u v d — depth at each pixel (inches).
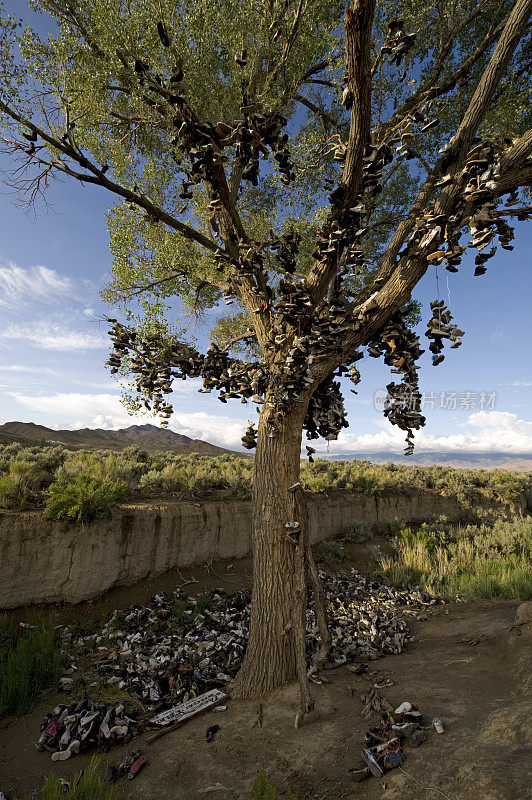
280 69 246.1
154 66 222.8
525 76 249.3
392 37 142.2
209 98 252.4
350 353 191.0
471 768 98.3
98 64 232.5
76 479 300.7
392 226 320.2
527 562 419.8
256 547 195.8
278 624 184.9
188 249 288.5
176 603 285.4
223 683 193.0
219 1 238.7
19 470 318.0
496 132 243.3
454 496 715.4
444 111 261.4
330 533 507.2
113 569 283.1
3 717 170.4
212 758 135.5
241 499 412.8
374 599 335.6
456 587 366.0
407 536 499.2
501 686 148.2
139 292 287.9
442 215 145.0
